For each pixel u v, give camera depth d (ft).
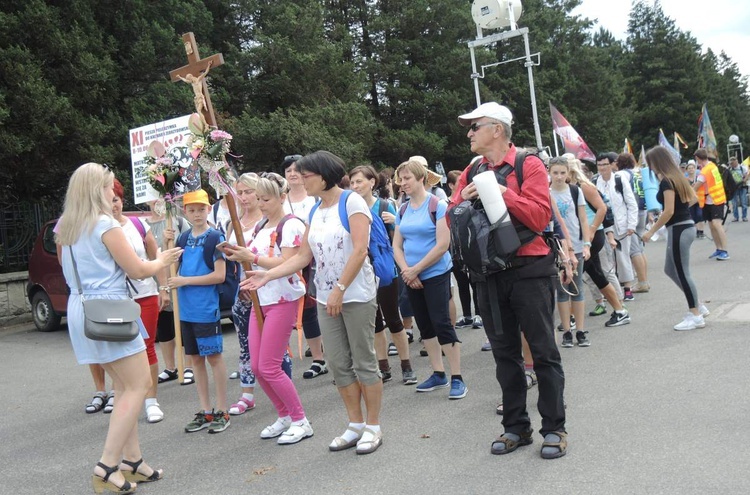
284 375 15.56
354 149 60.64
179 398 20.53
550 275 13.07
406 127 88.28
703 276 34.47
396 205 27.71
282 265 14.90
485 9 39.83
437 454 13.92
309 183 14.47
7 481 14.53
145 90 49.47
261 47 60.08
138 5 47.37
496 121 13.21
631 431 14.06
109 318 12.14
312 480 13.20
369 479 12.94
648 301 29.40
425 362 22.77
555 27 116.47
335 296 14.02
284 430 16.26
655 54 184.34
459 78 88.94
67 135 40.83
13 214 41.01
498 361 13.76
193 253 17.06
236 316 18.33
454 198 13.79
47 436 17.71
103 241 12.36
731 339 21.02
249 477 13.70
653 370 18.52
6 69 37.99
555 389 13.08
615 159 30.30
